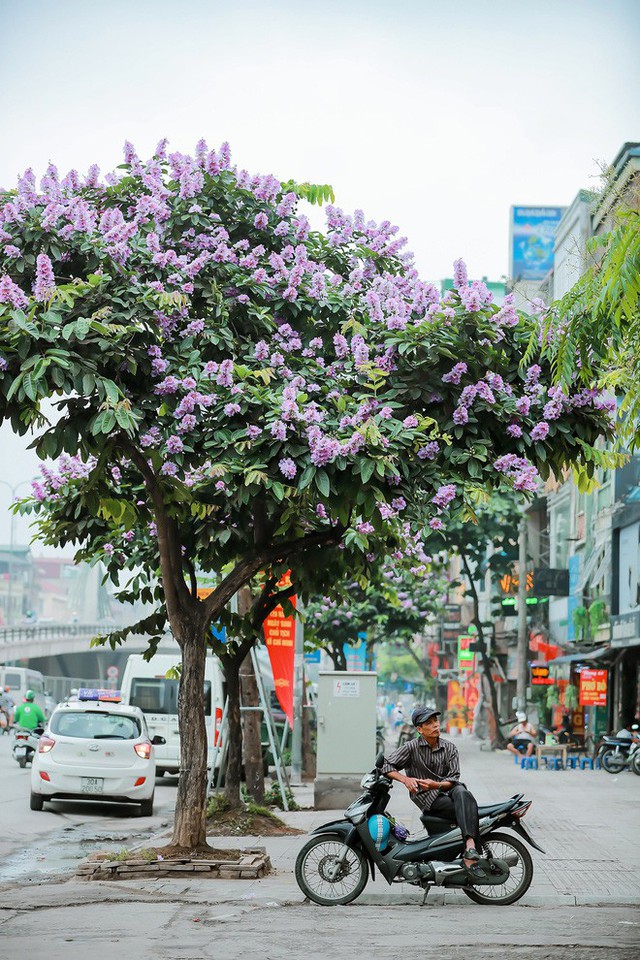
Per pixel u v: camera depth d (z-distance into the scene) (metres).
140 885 12.50
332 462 11.60
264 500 13.16
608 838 17.69
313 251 14.30
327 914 10.74
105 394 11.07
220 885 12.56
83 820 21.06
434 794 11.49
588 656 42.00
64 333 10.99
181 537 15.02
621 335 10.34
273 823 17.95
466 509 13.19
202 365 12.60
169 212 13.45
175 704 30.89
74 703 22.73
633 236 9.41
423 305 13.56
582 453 13.15
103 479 13.19
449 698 88.69
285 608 16.38
